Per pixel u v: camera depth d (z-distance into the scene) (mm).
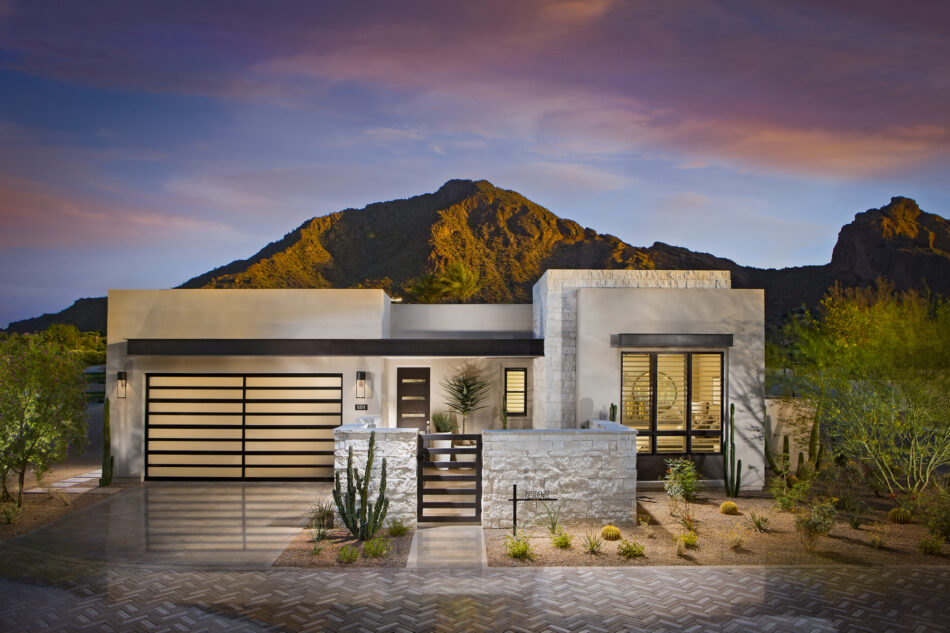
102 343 56688
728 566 8789
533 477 10852
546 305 15328
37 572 8531
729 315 14430
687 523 10750
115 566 8773
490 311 18359
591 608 7289
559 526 10781
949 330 12258
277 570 8586
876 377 12836
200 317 14805
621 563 8906
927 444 12344
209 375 14820
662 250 153625
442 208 189625
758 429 14219
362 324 15023
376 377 14891
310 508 12109
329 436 14859
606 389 14289
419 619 6961
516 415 17844
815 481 14344
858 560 9062
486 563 8891
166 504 12438
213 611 7191
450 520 11070
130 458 14523
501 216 180625
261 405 14867
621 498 10938
